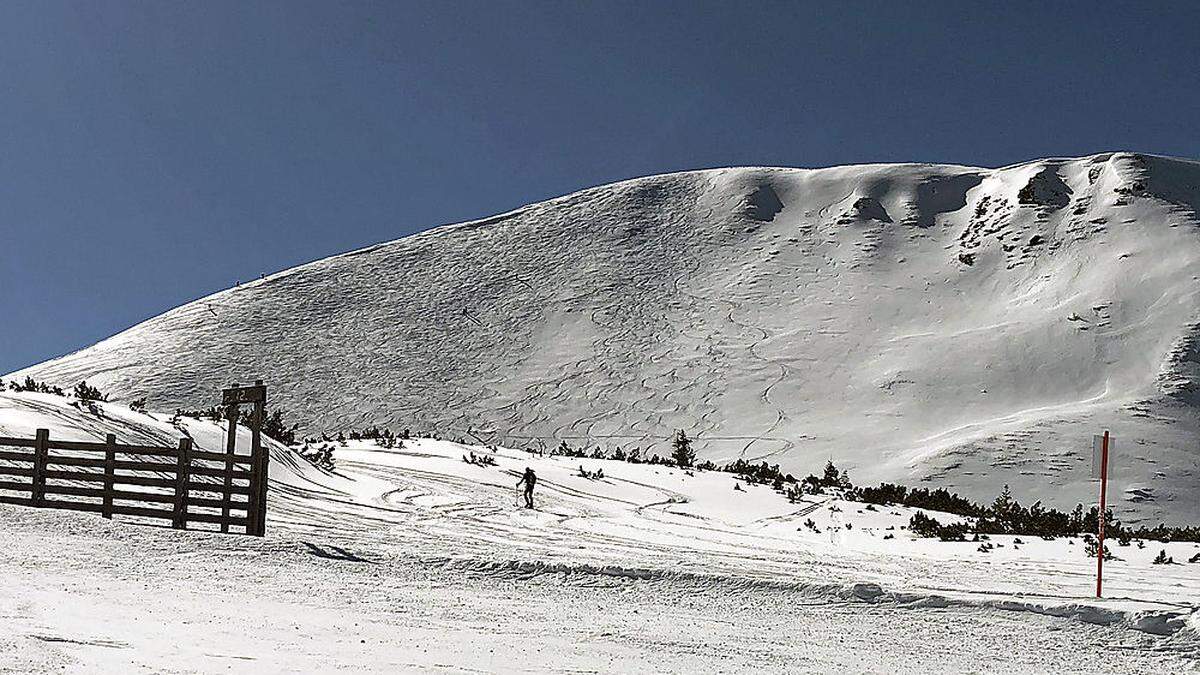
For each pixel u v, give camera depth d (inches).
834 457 2640.3
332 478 1369.3
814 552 963.3
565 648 424.2
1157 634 509.0
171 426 1318.9
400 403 3469.5
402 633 438.0
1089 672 430.0
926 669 421.4
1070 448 2384.4
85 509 762.8
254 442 754.2
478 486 1413.6
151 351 3973.9
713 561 812.6
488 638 438.6
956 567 863.1
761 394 3218.5
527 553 770.8
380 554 690.2
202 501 748.0
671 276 4286.4
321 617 466.3
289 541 707.4
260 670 335.0
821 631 505.0
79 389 1386.6
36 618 400.5
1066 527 1346.0
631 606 556.1
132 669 316.2
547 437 3125.0
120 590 501.4
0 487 768.3
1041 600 566.9
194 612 453.7
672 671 387.9
